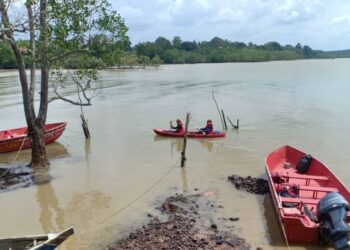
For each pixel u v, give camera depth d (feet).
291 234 37.52
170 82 218.59
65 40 57.21
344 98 144.15
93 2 56.80
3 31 40.40
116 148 76.18
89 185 55.47
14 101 145.79
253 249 36.96
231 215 44.57
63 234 33.32
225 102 135.44
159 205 48.01
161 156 70.18
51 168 63.41
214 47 634.02
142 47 535.60
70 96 157.07
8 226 43.37
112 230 41.70
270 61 653.30
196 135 83.41
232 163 65.31
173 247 36.94
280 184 48.49
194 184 55.21
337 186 46.83
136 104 133.69
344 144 77.46
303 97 148.05
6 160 68.74
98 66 63.31
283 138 82.79
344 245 32.65
